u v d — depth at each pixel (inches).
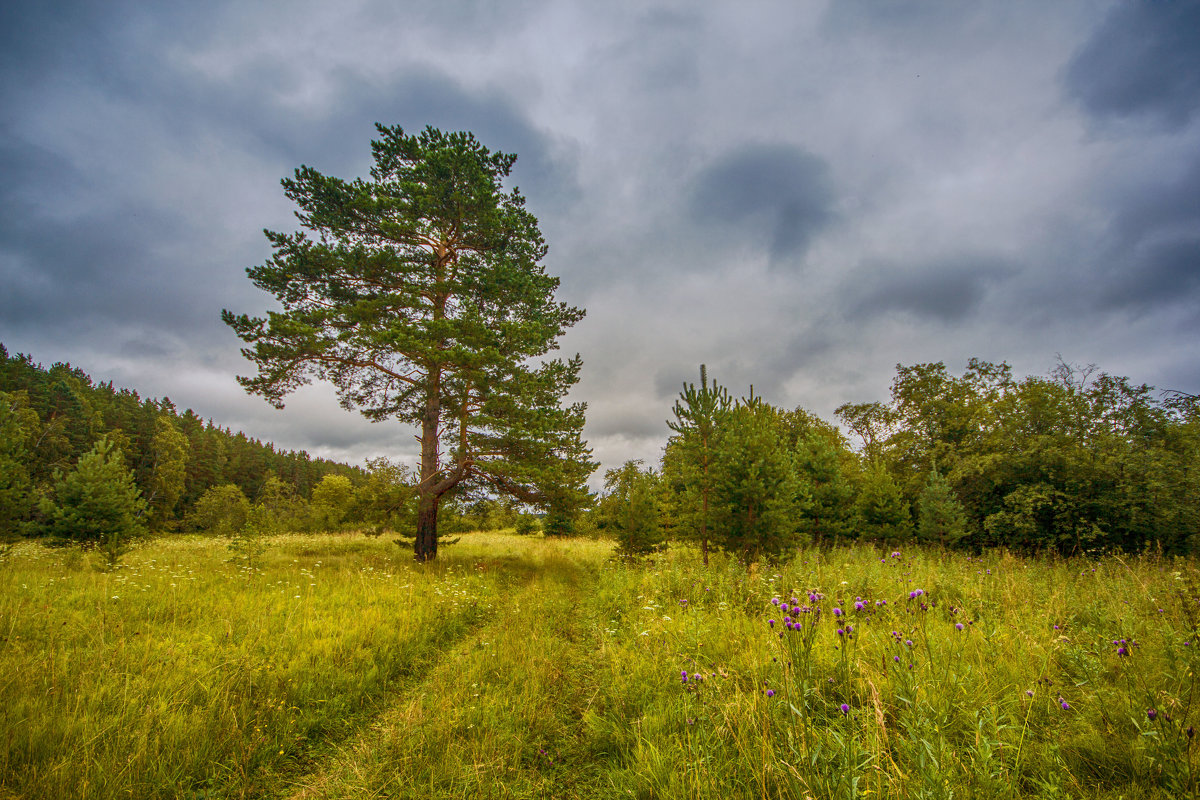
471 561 606.5
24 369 2324.1
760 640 191.9
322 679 181.5
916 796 83.5
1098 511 540.4
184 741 133.2
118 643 197.2
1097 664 145.2
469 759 133.4
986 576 324.2
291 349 530.9
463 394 613.9
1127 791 97.3
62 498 610.9
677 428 507.2
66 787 106.8
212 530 1891.0
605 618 295.3
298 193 562.6
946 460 822.5
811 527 700.7
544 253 695.1
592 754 141.0
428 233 618.5
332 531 1085.8
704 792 101.7
